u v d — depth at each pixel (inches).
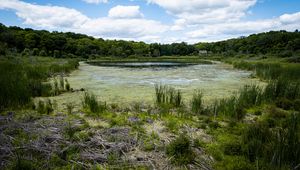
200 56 2805.1
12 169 149.1
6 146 180.4
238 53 2428.6
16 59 1165.7
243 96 349.7
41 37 2319.1
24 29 3073.3
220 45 3412.9
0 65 641.6
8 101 308.3
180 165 165.9
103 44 3171.8
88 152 178.4
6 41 2020.2
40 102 310.5
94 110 298.4
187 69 1051.3
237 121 266.2
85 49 2519.7
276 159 160.4
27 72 574.6
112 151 179.9
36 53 1855.3
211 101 367.2
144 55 2992.1
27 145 182.2
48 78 627.8
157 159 173.8
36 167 153.5
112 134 215.5
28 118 260.5
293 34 2346.2
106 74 791.1
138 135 215.8
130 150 187.8
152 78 679.7
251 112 307.3
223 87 502.6
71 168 156.8
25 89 356.8
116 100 372.8
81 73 821.9
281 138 179.3
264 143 185.9
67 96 400.2
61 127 229.3
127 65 1384.1
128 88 487.5
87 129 232.1
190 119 273.3
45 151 174.9
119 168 160.1
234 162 166.2
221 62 1711.4
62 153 174.4
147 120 264.5
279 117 275.1
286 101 332.2
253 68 925.8
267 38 2401.6
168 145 189.9
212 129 238.1
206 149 190.5
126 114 292.2
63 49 2356.1
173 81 609.6
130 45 3412.9
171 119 271.1
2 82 353.7
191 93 433.7
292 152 165.3
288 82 436.8
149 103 353.7
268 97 361.1
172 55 3270.2
